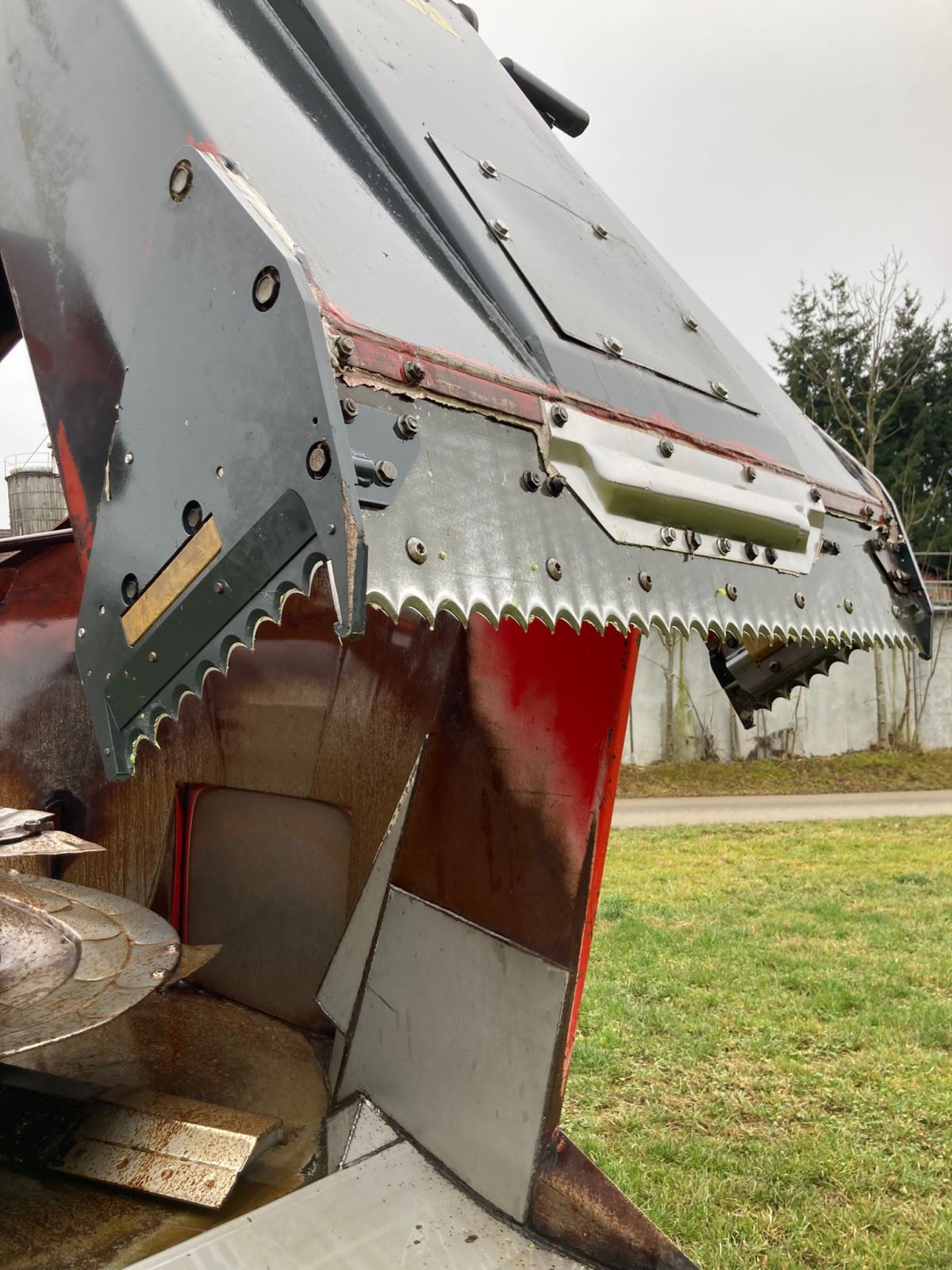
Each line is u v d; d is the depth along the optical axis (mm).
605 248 1842
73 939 1465
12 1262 1245
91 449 1133
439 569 992
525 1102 1430
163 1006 1979
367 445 953
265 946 1907
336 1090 1669
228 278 967
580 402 1329
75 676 2145
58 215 1219
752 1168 3238
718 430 1654
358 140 1469
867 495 2023
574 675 1487
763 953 5914
